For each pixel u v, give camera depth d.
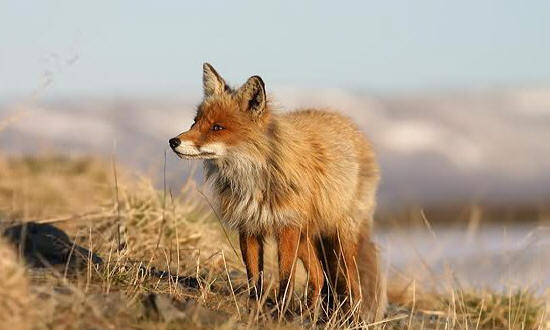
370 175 15.92
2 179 22.05
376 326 13.23
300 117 15.33
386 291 16.42
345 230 15.07
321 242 14.97
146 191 18.44
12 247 12.55
